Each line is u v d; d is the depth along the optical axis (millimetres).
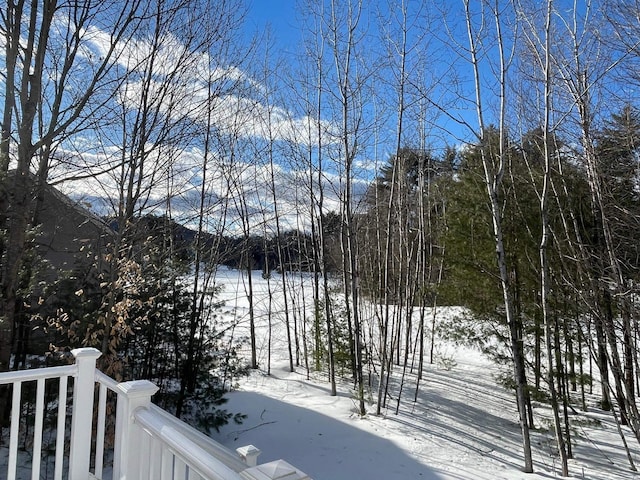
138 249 6410
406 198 10242
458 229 9117
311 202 10711
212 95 6703
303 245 13656
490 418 9039
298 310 13062
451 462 6410
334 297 11586
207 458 1755
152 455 2285
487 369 13094
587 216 8055
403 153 10188
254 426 7203
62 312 5801
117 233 5742
